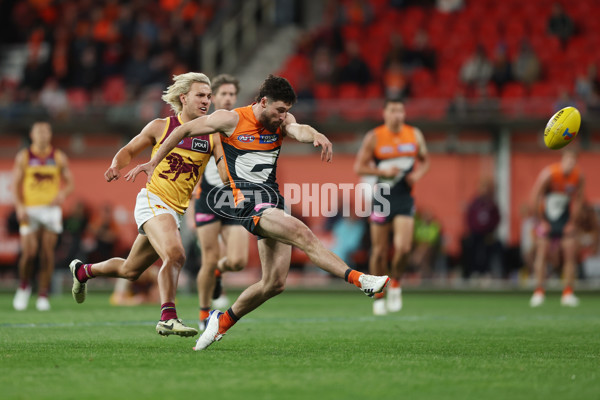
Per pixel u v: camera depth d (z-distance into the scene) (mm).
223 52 82188
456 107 64438
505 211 63719
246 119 21062
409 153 37469
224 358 20125
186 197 22922
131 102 71625
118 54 78812
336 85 71812
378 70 76688
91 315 36531
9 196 68000
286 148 65812
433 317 36094
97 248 59781
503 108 64812
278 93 20625
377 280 19094
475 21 80000
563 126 24859
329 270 19734
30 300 49812
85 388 15594
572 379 16938
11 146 69438
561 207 46656
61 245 59156
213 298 33562
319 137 20375
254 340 25016
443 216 64562
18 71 86438
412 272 60875
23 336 25984
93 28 84625
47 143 42062
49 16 88688
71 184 42562
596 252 59500
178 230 22203
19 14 89438
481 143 64438
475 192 64250
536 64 69688
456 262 63375
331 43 76625
